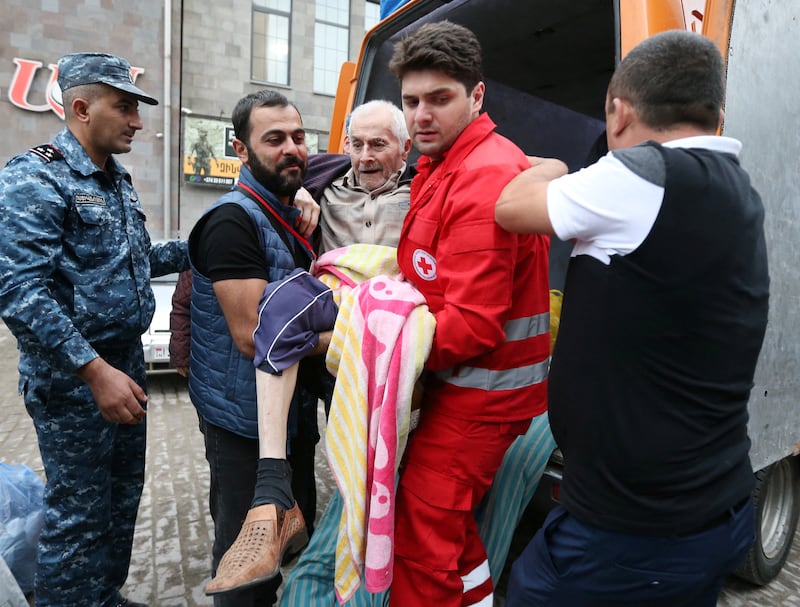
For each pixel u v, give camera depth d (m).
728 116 1.85
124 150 1.94
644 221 1.11
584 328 1.20
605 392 1.17
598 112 4.01
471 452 1.47
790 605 2.57
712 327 1.12
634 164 1.12
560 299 2.40
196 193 11.94
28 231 1.68
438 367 1.45
